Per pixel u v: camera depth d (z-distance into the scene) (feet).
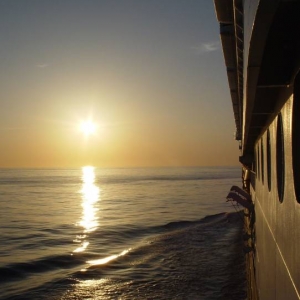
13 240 147.54
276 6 10.98
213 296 77.00
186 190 426.51
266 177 31.71
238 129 99.81
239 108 61.36
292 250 16.72
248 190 107.45
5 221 198.80
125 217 215.72
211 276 90.99
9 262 110.32
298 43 15.40
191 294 78.84
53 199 324.60
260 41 13.48
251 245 59.06
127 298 78.48
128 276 94.22
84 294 82.12
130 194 376.27
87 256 120.16
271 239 26.37
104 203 293.43
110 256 119.03
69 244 140.36
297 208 15.39
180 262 106.83
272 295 25.04
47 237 153.89
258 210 44.75
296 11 13.30
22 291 85.46
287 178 18.30
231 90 50.80
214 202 301.84
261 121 32.96
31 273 101.60
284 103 19.15
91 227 178.81
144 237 154.20
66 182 616.39
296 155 15.06
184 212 238.89
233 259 107.14
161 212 238.89
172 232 162.20
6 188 466.29
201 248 125.29
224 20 30.37
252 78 17.31
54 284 89.86
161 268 100.99
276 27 14.66
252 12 12.59
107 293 82.17
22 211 242.78
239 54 28.04
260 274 37.52
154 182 596.29
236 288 80.89
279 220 21.83
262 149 37.42
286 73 17.52
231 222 182.39
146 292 81.56
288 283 17.79
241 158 65.57
